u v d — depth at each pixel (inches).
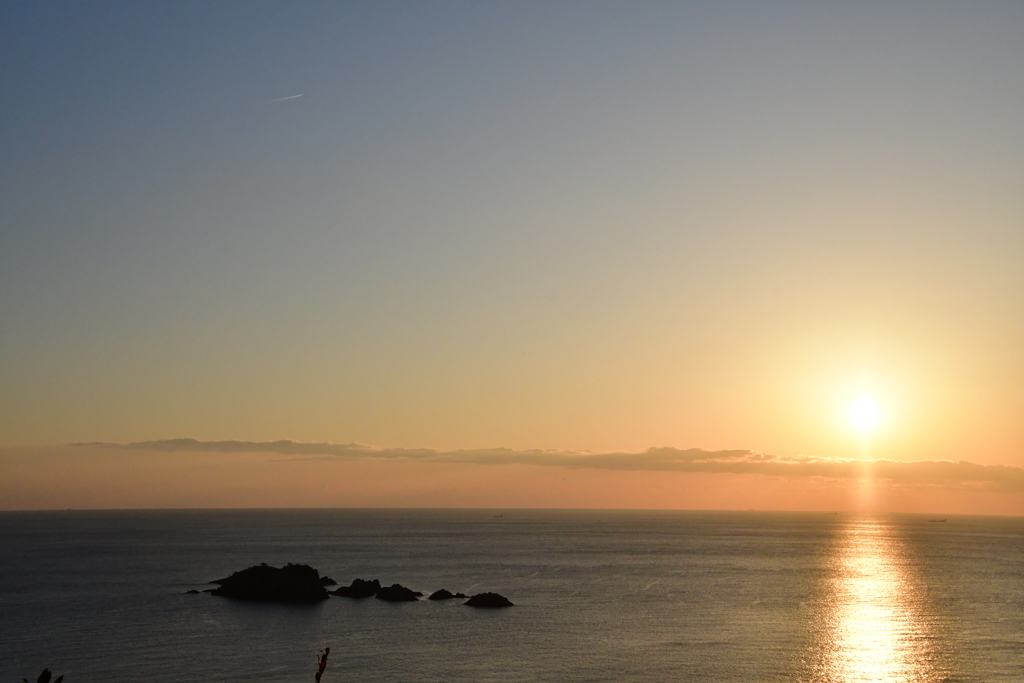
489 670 2854.3
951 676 2827.3
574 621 3870.6
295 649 3186.5
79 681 2694.4
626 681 2716.5
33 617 3919.8
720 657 3075.8
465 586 5359.3
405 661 2989.7
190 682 2677.2
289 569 4766.2
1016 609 4389.8
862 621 3924.7
